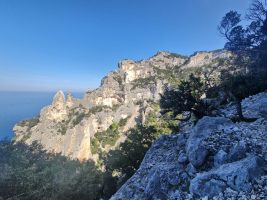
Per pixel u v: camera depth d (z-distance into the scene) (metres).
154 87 189.25
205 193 14.47
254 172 13.46
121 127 175.38
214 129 20.12
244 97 39.53
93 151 155.38
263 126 19.64
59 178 38.38
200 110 30.05
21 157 46.38
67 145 155.12
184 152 21.27
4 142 71.38
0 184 29.55
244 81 43.44
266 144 16.47
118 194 22.64
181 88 31.69
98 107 193.62
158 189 18.50
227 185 13.86
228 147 17.64
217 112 29.31
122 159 49.84
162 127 60.91
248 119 22.05
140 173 23.70
